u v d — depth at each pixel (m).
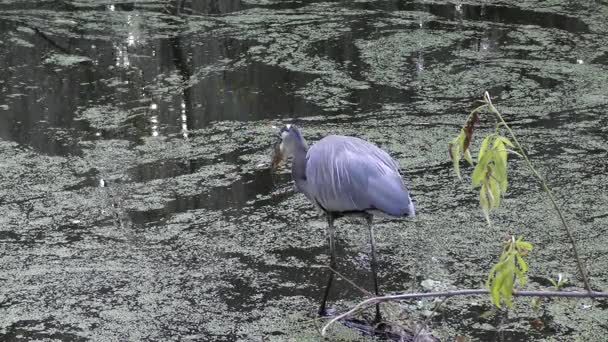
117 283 8.73
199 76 14.57
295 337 7.79
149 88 14.09
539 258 9.12
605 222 9.89
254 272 8.92
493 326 7.93
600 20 17.28
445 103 13.45
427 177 11.07
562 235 9.60
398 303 8.30
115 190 10.76
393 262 9.09
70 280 8.78
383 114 13.03
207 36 16.38
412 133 12.34
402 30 16.70
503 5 18.22
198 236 9.66
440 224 9.90
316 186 8.12
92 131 12.50
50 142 12.12
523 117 12.95
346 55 15.45
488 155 6.25
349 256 9.23
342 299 8.41
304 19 17.34
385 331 7.86
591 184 10.86
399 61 15.18
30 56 15.31
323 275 8.87
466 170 11.25
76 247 9.41
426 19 17.34
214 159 11.64
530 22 17.19
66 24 16.91
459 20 17.33
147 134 12.42
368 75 14.56
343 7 18.11
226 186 10.88
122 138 12.28
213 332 7.90
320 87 14.06
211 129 12.59
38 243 9.49
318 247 9.44
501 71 14.73
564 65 15.01
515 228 9.77
